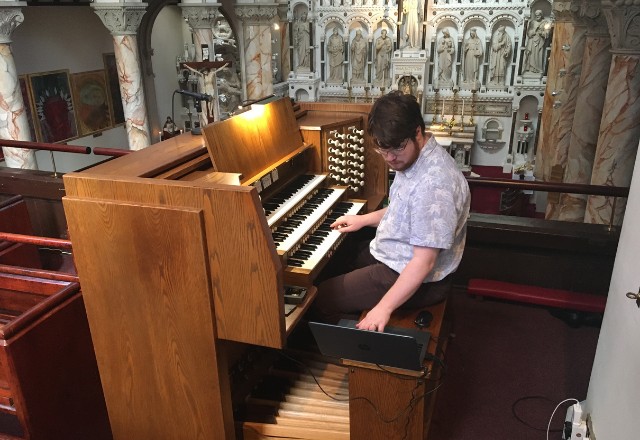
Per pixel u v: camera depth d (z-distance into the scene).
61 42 10.64
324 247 2.69
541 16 12.41
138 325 2.26
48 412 2.51
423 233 2.13
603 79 6.29
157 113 13.16
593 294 3.83
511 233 3.87
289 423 2.51
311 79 14.08
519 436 2.62
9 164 7.72
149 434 2.48
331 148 3.41
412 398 2.15
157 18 13.73
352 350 2.10
